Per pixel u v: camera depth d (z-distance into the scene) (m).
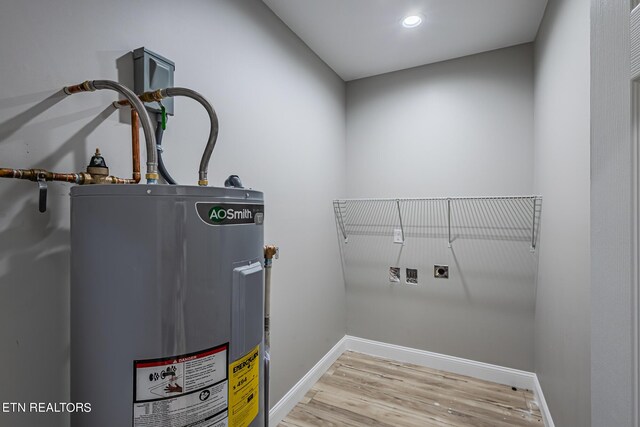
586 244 1.15
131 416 0.69
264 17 1.75
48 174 0.80
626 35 0.46
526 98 2.20
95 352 0.71
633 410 0.44
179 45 1.24
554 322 1.63
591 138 0.55
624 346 0.46
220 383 0.77
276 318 1.87
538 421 1.83
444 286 2.46
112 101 1.00
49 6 0.85
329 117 2.53
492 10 1.82
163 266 0.69
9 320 0.78
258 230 0.90
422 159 2.53
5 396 0.77
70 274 0.84
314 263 2.31
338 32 2.04
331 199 2.57
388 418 1.87
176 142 1.22
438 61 2.45
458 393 2.13
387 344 2.66
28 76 0.81
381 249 2.68
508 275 2.26
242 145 1.58
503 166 2.27
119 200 0.69
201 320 0.73
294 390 2.01
